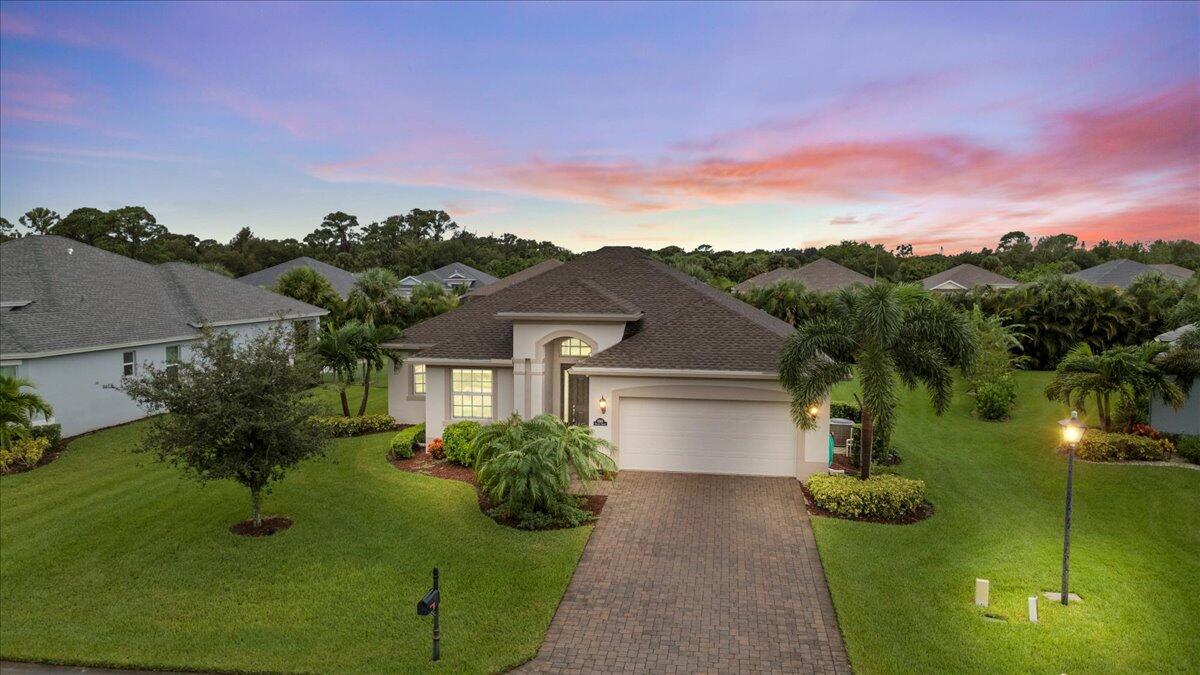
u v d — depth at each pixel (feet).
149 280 96.94
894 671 28.96
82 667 29.94
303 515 47.19
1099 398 70.85
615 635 32.24
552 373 66.49
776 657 30.42
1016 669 29.12
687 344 60.03
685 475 57.06
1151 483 55.31
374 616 33.73
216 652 30.66
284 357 44.11
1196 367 63.36
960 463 62.90
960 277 170.91
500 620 33.24
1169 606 34.65
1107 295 120.26
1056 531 45.39
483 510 47.98
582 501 49.11
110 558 40.50
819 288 148.25
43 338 69.72
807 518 46.98
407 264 304.09
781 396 55.62
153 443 41.06
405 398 76.59
